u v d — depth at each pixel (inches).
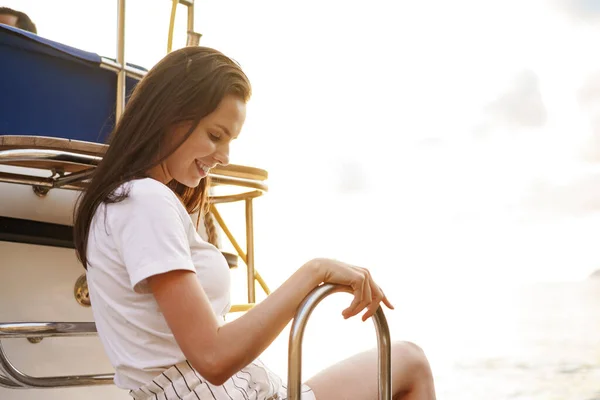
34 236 60.9
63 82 64.6
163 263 39.0
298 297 38.9
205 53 44.3
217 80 43.0
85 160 54.5
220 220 77.4
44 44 62.6
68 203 65.2
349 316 39.8
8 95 61.8
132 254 39.6
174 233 40.1
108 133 67.1
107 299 41.8
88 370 64.8
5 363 54.2
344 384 47.3
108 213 41.6
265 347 38.7
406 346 48.9
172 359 40.9
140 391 41.1
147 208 40.4
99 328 43.1
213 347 37.7
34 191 63.2
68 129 64.9
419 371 48.6
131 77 69.5
